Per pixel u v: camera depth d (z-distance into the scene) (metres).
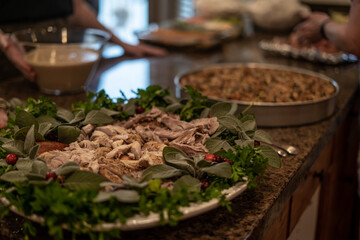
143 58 2.17
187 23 2.75
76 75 1.55
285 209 1.08
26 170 0.80
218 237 0.77
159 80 1.80
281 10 2.80
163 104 1.19
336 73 2.01
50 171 0.78
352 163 2.05
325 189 1.59
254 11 2.90
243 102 1.29
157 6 4.19
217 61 2.19
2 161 0.85
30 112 1.06
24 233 0.74
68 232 0.78
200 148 0.90
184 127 1.01
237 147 0.89
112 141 0.95
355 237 2.29
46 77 1.54
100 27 2.21
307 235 1.41
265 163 0.84
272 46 2.33
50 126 0.96
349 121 1.88
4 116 1.11
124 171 0.83
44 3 1.99
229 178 0.83
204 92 1.46
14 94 1.57
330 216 1.77
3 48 1.56
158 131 1.02
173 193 0.76
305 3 3.01
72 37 1.64
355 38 1.45
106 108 1.16
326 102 1.36
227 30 2.63
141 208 0.72
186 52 2.36
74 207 0.69
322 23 1.77
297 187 1.09
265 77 1.62
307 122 1.34
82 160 0.85
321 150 1.28
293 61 2.22
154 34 2.51
